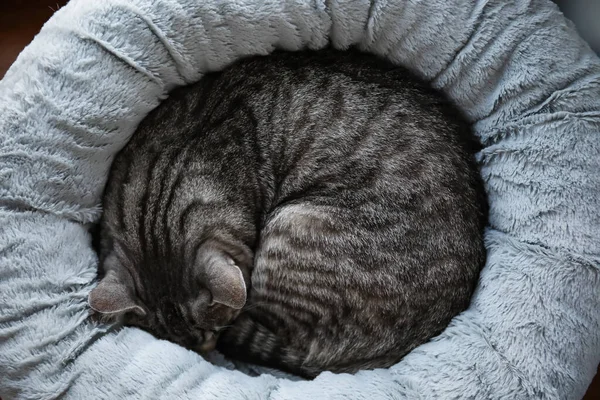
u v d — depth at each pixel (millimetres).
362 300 819
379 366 836
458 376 787
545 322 789
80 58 818
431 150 824
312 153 849
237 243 850
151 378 788
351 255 819
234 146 854
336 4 825
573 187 801
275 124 855
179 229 829
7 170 812
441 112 846
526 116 830
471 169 839
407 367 805
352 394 786
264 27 837
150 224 832
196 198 838
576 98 808
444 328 825
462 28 824
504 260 821
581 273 792
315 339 846
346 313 827
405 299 815
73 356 802
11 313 801
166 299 823
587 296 793
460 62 836
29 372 800
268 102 855
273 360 863
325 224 827
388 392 790
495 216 845
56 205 833
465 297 831
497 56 823
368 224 820
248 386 797
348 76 847
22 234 814
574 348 789
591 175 800
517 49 818
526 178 820
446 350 801
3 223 811
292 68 858
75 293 820
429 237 812
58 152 824
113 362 797
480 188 846
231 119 855
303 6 827
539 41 815
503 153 834
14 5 1037
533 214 813
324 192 844
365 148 834
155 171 840
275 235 841
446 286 818
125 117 845
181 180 837
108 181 869
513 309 798
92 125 831
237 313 837
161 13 822
